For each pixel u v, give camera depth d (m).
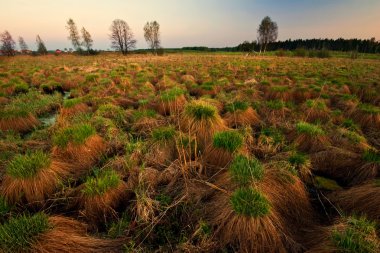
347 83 13.24
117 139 5.82
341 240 2.52
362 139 5.84
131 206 3.65
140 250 2.90
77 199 3.76
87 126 5.49
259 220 2.89
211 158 4.78
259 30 61.53
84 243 2.89
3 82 13.36
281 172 3.87
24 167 3.78
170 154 5.23
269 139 5.80
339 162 4.90
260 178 3.53
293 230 3.30
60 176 4.27
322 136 5.75
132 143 5.50
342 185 4.54
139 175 4.16
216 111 6.24
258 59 35.88
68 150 4.95
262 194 3.17
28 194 3.75
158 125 6.96
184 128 6.08
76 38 63.34
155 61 31.22
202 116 5.88
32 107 8.97
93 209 3.55
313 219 3.59
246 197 2.98
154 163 4.85
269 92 10.83
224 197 3.43
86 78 14.36
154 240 3.15
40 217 2.86
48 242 2.70
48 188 3.94
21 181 3.71
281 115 8.05
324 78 15.77
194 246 2.87
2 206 3.42
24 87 12.69
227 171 4.08
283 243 2.99
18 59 39.06
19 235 2.60
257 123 7.50
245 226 2.89
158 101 9.04
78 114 7.96
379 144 6.05
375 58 45.53
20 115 7.31
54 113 9.30
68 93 13.23
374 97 10.58
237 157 3.95
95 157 5.22
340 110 8.70
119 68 19.83
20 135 6.98
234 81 14.39
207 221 3.25
